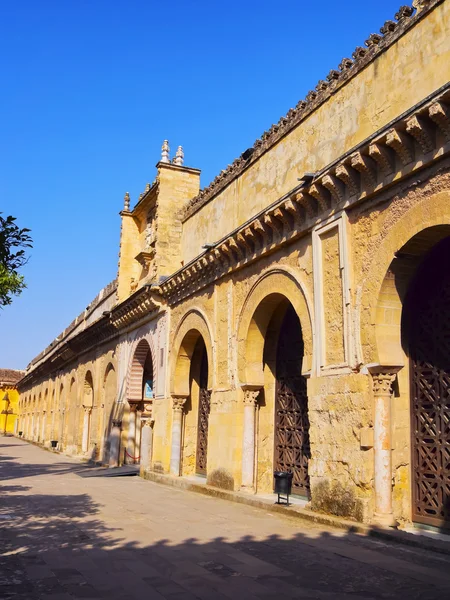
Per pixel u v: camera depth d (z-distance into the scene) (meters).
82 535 9.00
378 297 9.72
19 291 15.36
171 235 20.53
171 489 16.14
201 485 15.27
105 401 28.72
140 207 24.83
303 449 13.12
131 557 7.52
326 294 11.12
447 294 9.51
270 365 14.53
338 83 11.51
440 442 9.31
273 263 13.29
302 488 12.98
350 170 10.34
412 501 9.60
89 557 7.51
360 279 10.23
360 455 9.68
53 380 46.69
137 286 23.64
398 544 8.27
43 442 47.12
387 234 9.66
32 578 6.48
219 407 15.22
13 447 45.19
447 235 9.09
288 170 13.16
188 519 10.59
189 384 18.94
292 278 12.36
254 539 8.67
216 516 10.98
